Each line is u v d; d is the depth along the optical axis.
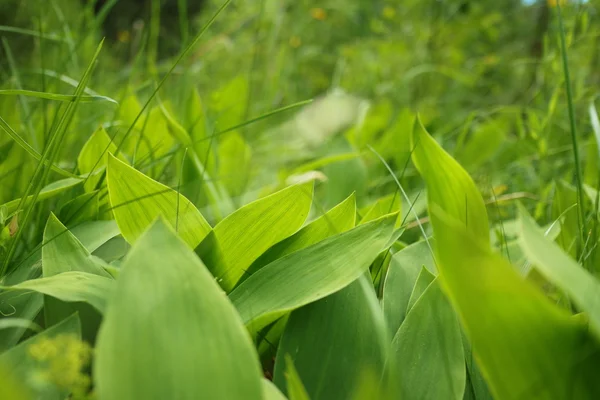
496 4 2.00
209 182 0.72
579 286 0.35
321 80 2.05
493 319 0.35
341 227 0.52
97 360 0.32
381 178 0.93
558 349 0.35
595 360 0.35
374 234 0.46
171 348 0.34
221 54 1.77
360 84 1.82
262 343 0.48
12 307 0.46
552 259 0.36
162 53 1.86
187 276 0.36
